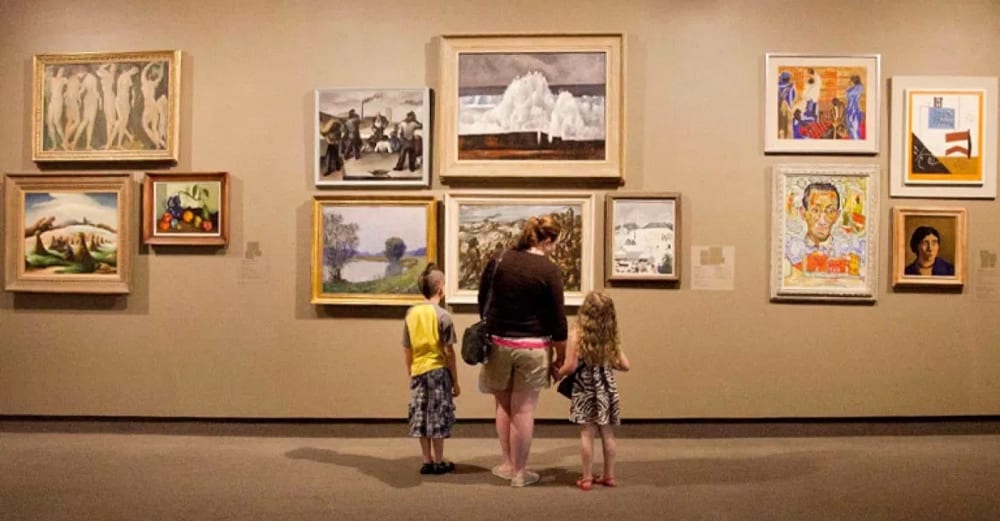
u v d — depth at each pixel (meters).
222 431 6.61
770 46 6.45
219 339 6.60
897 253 6.43
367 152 6.50
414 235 6.47
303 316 6.56
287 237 6.57
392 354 6.54
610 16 6.48
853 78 6.43
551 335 4.96
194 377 6.61
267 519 4.46
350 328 6.54
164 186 6.60
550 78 6.41
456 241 6.43
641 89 6.46
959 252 6.45
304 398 6.55
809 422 6.48
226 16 6.61
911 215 6.44
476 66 6.44
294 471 5.46
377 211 6.50
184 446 6.22
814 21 6.45
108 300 6.68
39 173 6.70
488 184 6.48
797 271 6.43
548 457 5.85
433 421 5.23
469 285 6.43
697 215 6.45
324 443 6.32
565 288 6.43
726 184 6.45
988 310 6.50
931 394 6.47
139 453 5.99
